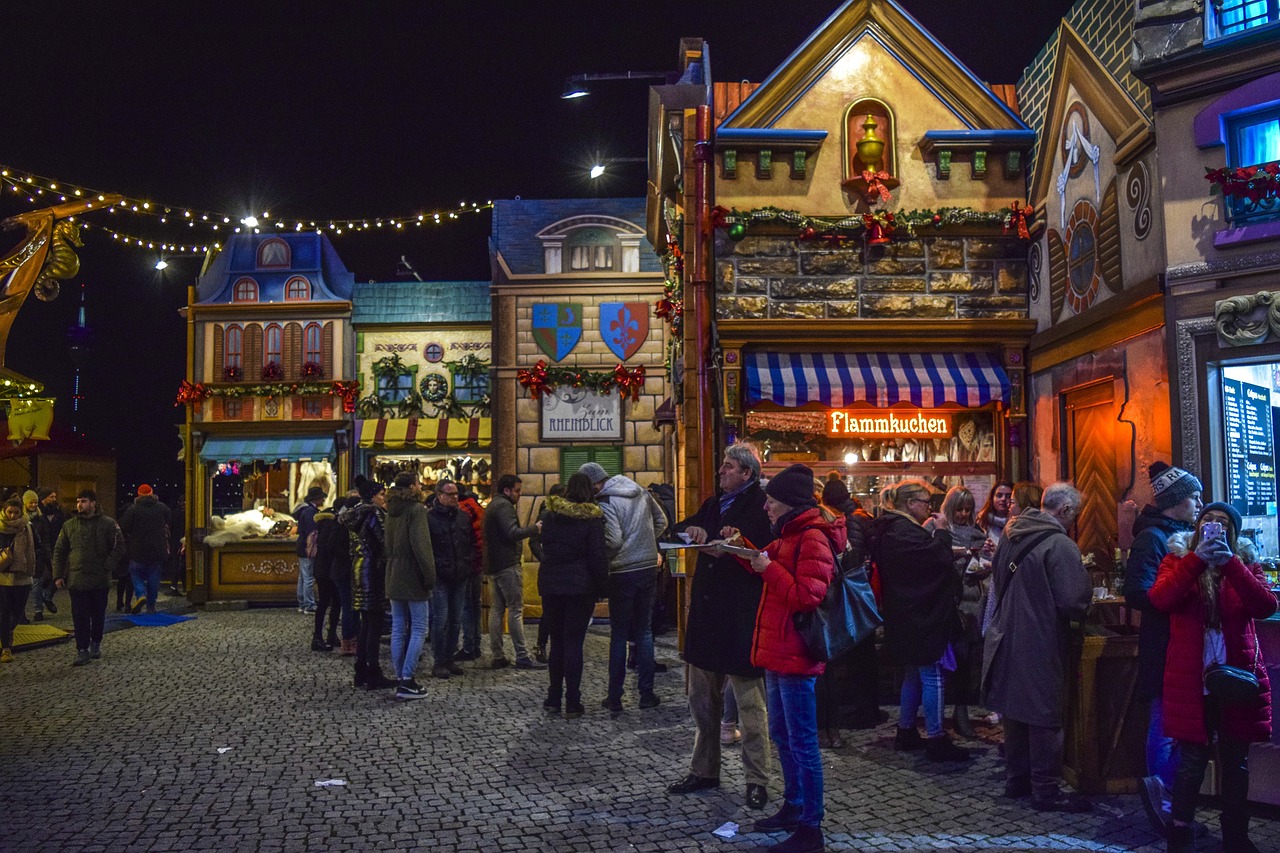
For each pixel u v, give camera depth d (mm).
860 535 6137
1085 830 4605
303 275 16359
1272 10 5738
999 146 9094
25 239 11891
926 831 4602
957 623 6117
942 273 9125
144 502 14195
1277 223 5578
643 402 14438
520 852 4363
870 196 9109
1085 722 5160
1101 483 7520
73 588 9609
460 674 8898
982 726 6797
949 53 9172
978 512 9133
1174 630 4305
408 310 16281
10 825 4754
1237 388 5812
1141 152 6668
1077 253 7895
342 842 4500
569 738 6449
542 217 15070
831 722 6234
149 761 5922
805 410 9219
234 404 16203
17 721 7055
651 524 7613
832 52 9258
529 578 13258
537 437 14414
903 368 8984
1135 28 6223
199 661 9758
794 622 4297
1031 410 8977
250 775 5605
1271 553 5707
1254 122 5781
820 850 4281
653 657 7473
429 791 5277
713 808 4957
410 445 15836
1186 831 4160
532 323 14555
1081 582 4930
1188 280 5949
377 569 8250
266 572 15461
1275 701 4910
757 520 4871
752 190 9156
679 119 10289
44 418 12156
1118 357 7051
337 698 7801
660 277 14555
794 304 9102
